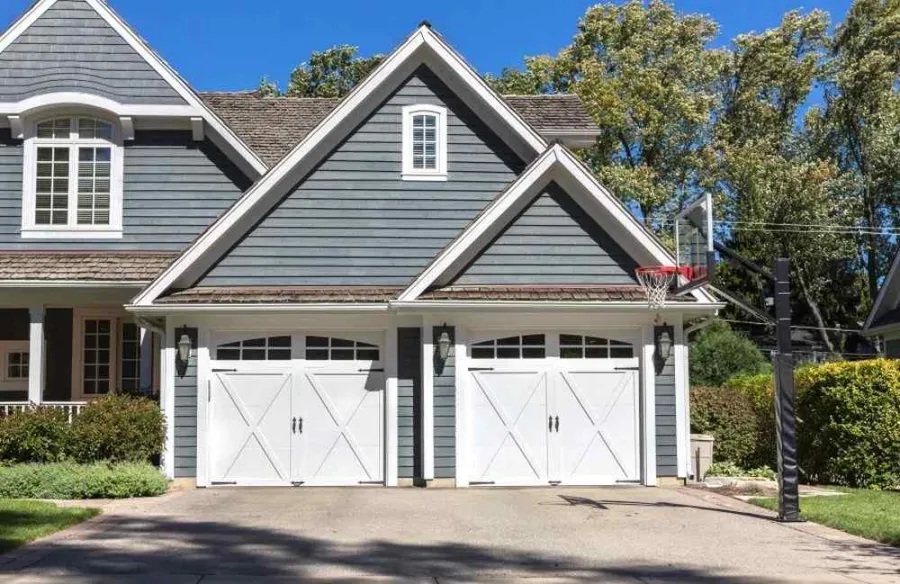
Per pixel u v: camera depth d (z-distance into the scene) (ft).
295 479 52.37
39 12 60.54
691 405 61.57
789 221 135.03
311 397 52.90
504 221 53.21
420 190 56.29
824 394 55.72
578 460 52.34
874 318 91.09
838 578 28.17
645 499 46.24
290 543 33.24
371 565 29.53
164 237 60.80
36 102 59.31
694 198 137.39
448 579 27.63
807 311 154.30
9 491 44.73
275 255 54.60
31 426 49.19
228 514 40.42
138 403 51.49
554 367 52.60
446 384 51.70
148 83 60.70
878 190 142.92
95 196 60.85
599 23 137.80
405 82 56.85
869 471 52.90
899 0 141.69
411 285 50.75
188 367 52.08
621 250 53.57
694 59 136.87
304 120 71.05
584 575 28.40
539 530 36.73
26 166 60.13
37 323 57.52
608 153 136.87
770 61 141.69
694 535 35.78
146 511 41.16
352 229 55.47
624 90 133.28
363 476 52.70
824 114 148.77
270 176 54.03
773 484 51.31
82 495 45.50
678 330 52.85
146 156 61.21
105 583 26.35
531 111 67.56
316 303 51.39
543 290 52.19
